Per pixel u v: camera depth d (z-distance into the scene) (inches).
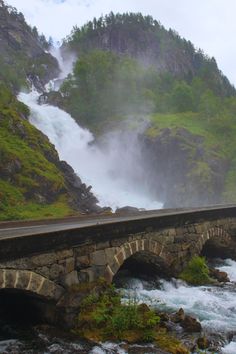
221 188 3459.6
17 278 569.6
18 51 7367.1
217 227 1282.0
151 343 607.5
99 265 736.3
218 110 4692.4
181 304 823.1
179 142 3668.8
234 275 1148.5
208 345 615.5
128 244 828.6
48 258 624.1
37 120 3735.2
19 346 578.9
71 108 4461.1
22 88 5113.2
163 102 5000.0
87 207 2372.0
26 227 829.2
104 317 641.0
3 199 1919.3
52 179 2258.9
